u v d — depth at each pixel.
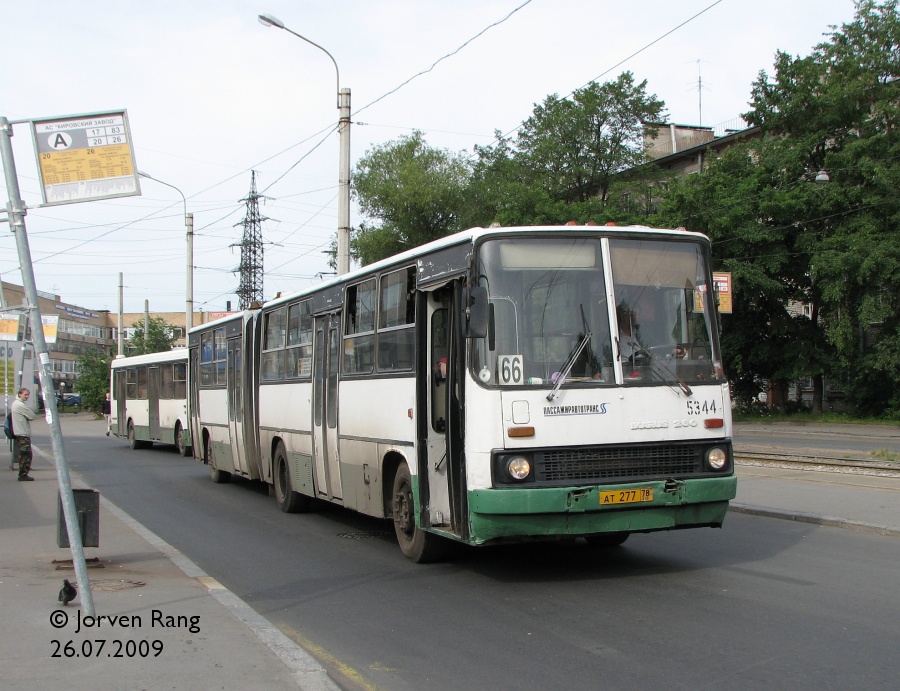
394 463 9.98
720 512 8.10
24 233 6.12
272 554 10.27
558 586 8.16
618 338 8.00
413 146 53.72
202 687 5.16
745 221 36.19
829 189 35.22
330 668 5.93
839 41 38.81
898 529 10.22
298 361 13.26
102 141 6.34
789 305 41.00
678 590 7.84
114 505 14.38
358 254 53.41
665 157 49.88
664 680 5.45
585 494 7.55
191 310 36.75
